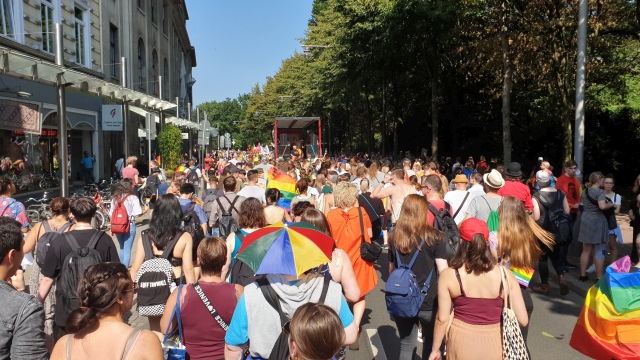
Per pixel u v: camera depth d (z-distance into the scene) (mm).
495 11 19438
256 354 3076
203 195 10414
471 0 19812
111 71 28422
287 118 36312
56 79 12914
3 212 6199
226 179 8109
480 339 3535
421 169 17797
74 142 25359
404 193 7965
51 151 21469
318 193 11555
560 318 7113
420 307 4707
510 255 4320
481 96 33531
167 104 25734
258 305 3082
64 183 12883
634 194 8914
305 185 8445
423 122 38062
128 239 9133
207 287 3664
